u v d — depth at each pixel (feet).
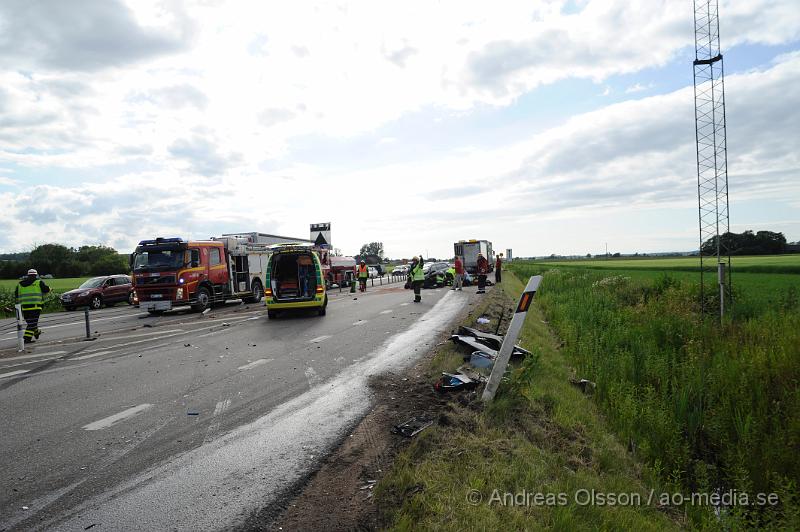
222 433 18.42
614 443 18.92
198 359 32.86
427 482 12.55
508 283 107.55
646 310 52.13
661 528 13.71
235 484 14.12
